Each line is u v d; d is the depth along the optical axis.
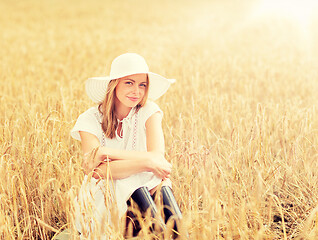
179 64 7.84
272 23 17.84
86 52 10.80
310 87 5.79
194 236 2.09
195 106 4.18
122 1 32.19
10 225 2.52
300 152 3.24
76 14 24.03
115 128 2.56
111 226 2.28
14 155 2.98
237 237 2.36
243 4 27.95
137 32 15.88
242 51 10.30
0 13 23.77
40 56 9.83
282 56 9.24
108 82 2.52
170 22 19.81
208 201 2.22
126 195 2.30
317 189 2.98
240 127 3.64
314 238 2.20
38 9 26.41
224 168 3.20
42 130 3.25
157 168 2.36
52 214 2.79
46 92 5.79
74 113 3.87
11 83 6.59
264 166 3.05
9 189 2.57
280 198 3.08
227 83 6.34
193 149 3.02
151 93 2.78
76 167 2.90
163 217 2.22
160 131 2.58
